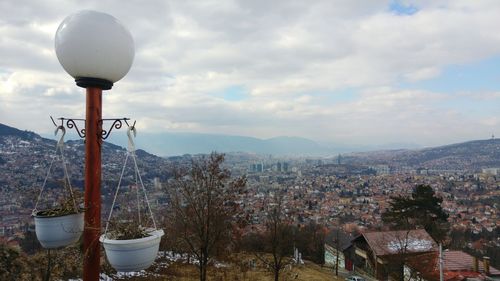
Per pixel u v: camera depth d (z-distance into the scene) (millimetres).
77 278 9289
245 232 22609
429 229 31875
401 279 22359
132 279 12164
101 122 2973
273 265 17094
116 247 2654
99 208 2975
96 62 2809
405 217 32969
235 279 15367
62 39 2818
